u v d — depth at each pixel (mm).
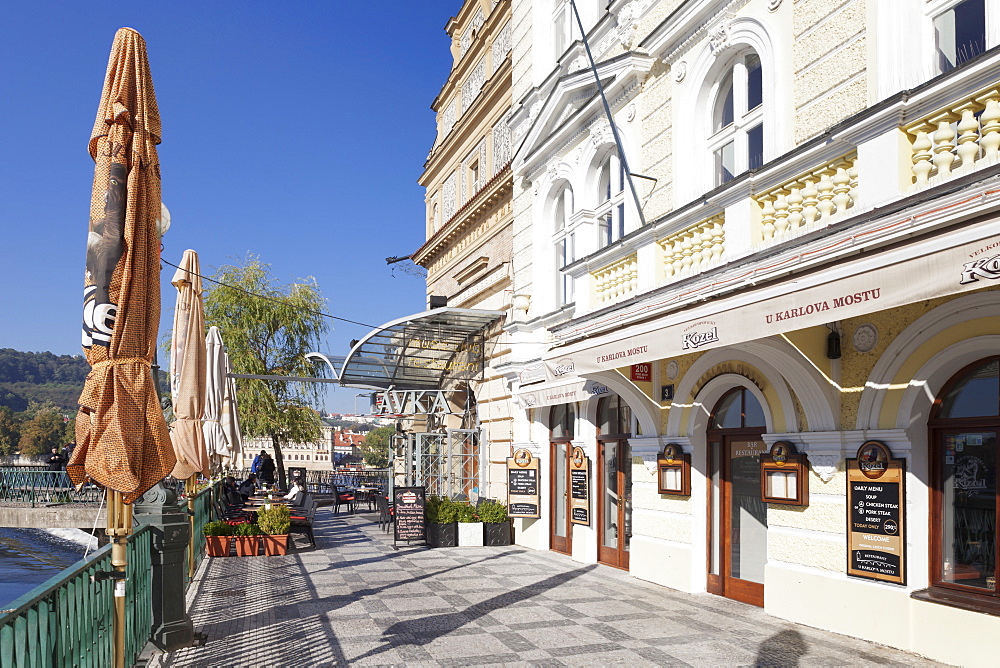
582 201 13328
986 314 5961
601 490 12453
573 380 12203
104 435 4551
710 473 9633
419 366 19891
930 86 5859
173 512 6676
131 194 4781
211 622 7844
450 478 18203
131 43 4984
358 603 8883
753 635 7258
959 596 6145
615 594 9484
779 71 8406
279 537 13094
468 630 7543
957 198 5109
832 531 7312
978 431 6246
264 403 26141
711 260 8766
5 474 22969
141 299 4789
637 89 11516
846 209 6879
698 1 9789
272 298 27250
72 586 4086
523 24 16469
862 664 6168
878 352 6934
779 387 8047
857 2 7344
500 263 17094
